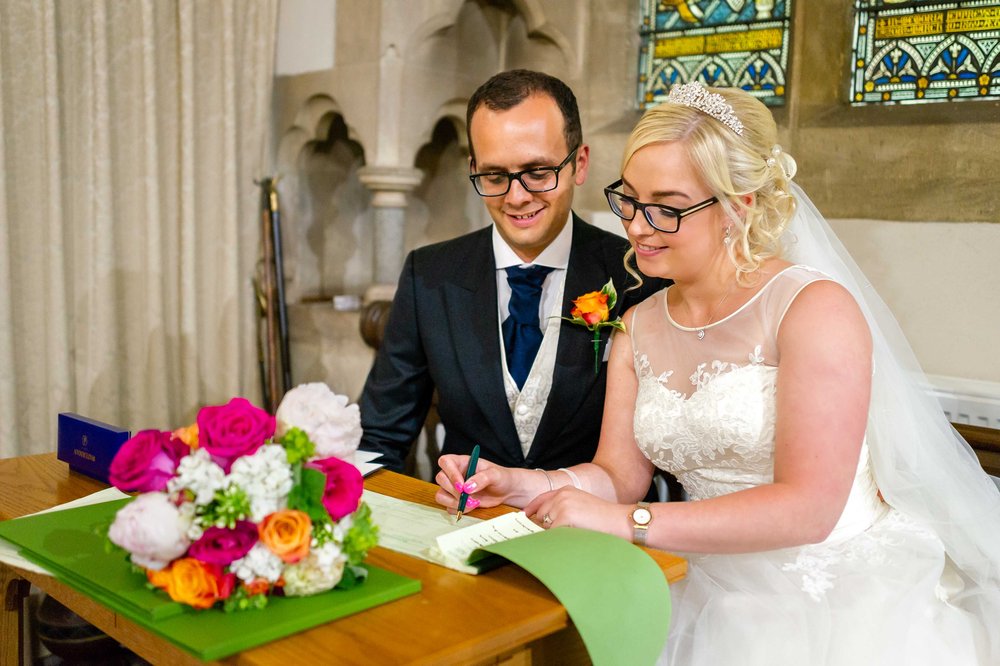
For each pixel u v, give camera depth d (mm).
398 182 3992
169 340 3861
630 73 3885
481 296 2414
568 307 2352
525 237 2285
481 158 2242
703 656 1691
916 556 1824
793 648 1646
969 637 1741
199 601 1224
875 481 1974
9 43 3324
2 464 2088
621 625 1360
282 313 4047
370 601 1327
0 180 3295
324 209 4496
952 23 3062
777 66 3492
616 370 2117
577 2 3857
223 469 1253
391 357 2547
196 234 3867
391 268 4094
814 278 1814
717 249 1889
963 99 3041
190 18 3721
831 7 3260
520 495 1886
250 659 1157
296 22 4207
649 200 1821
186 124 3754
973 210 2918
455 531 1630
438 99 4086
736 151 1798
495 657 1348
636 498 2070
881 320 2062
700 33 3713
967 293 2943
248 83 4023
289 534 1229
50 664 3023
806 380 1713
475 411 2400
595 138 3863
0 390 3350
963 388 2801
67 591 1523
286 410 1336
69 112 3516
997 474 2473
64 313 3486
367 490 1967
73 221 3564
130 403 3789
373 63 3898
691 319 1966
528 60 4172
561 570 1396
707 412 1859
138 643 1361
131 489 1271
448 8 3996
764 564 1789
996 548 1893
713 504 1669
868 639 1656
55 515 1670
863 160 3160
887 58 3207
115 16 3590
